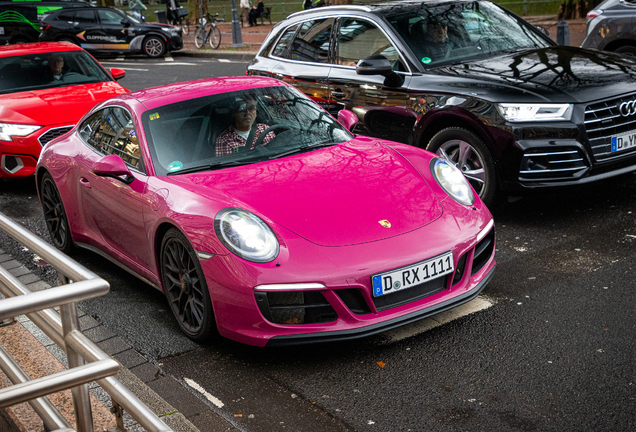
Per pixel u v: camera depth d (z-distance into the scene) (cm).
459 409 284
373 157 407
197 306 359
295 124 440
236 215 337
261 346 324
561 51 584
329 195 358
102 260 518
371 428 276
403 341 348
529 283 407
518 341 337
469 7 638
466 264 354
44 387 161
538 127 484
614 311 359
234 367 336
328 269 316
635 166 517
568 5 1967
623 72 518
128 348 363
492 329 353
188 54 2209
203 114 429
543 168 489
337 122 464
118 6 4231
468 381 305
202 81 480
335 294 316
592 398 282
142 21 2291
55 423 202
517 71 533
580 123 482
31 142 706
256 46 2205
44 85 797
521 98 491
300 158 404
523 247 467
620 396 282
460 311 378
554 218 519
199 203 353
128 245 423
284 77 675
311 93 648
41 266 508
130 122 436
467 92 516
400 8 620
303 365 332
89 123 506
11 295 243
